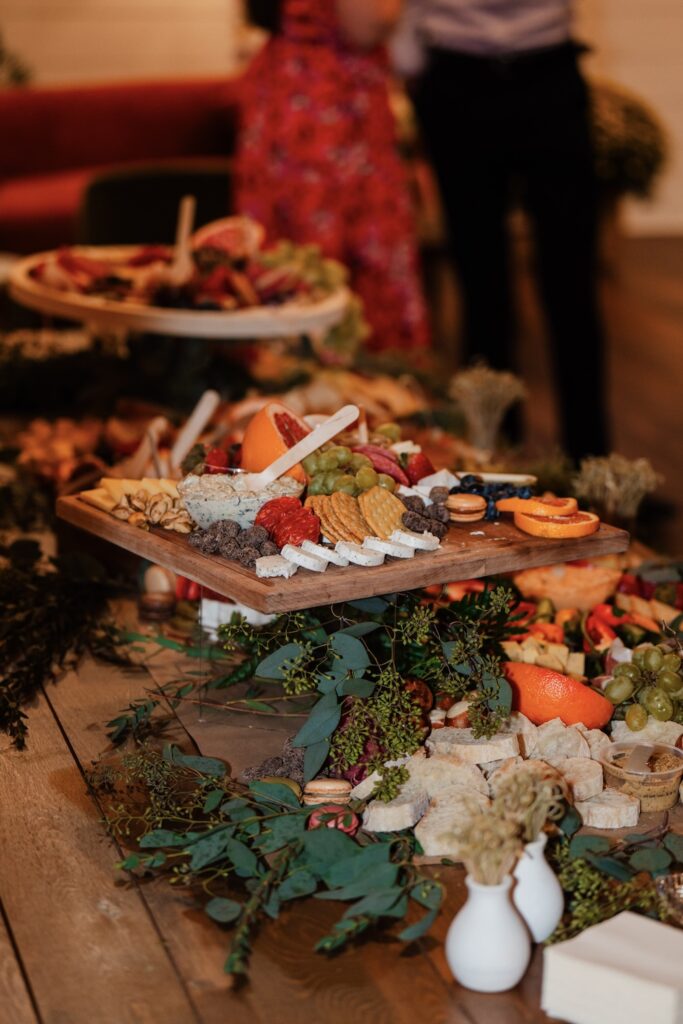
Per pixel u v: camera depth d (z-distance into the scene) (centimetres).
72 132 510
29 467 233
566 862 121
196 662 171
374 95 347
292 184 350
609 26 678
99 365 289
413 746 133
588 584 184
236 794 133
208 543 139
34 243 474
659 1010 99
